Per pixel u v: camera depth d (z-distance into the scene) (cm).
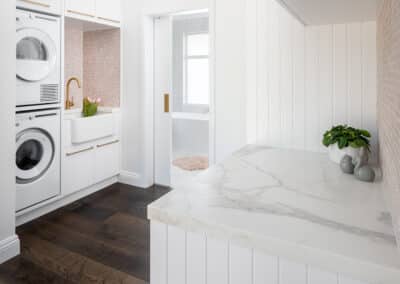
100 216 279
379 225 79
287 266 73
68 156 294
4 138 196
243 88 282
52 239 235
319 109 173
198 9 304
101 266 201
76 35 366
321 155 165
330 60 167
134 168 362
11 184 204
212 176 123
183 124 503
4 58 191
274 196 101
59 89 277
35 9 250
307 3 110
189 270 88
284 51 180
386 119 95
